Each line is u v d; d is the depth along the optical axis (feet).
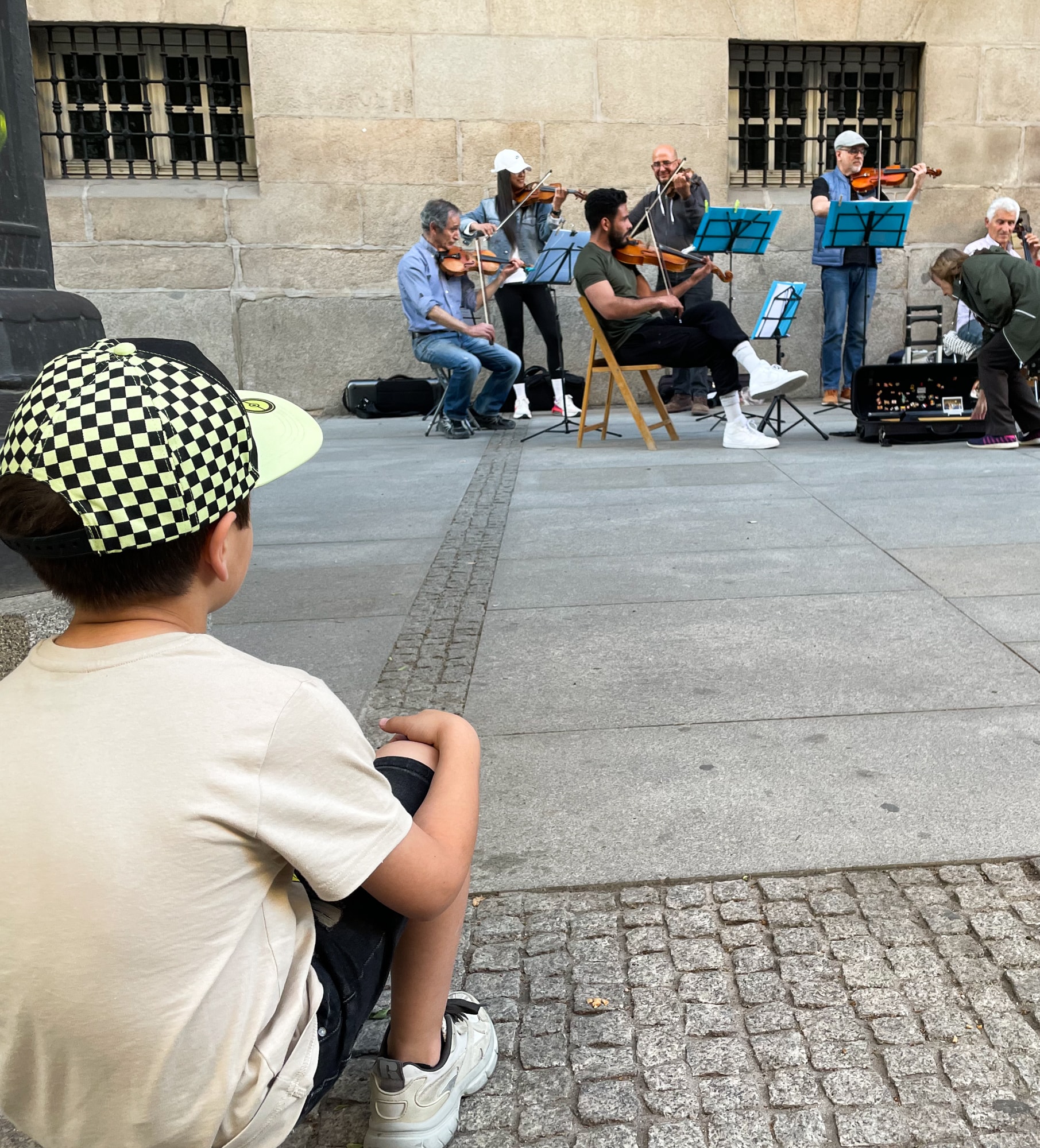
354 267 29.89
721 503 17.28
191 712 3.18
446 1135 4.84
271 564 14.66
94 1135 3.37
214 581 3.46
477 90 29.32
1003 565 13.16
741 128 31.60
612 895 6.64
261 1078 3.42
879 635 10.91
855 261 28.27
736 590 12.67
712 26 29.71
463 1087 5.01
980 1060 5.17
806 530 15.37
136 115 29.40
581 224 30.17
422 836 3.71
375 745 8.76
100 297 29.12
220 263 29.37
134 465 3.01
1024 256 28.86
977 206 31.53
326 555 15.06
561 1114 5.00
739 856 6.95
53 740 3.17
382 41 28.78
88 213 28.71
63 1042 3.20
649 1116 4.96
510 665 10.56
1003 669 9.88
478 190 29.81
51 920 3.09
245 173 30.04
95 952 3.09
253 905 3.36
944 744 8.39
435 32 28.91
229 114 29.76
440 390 30.17
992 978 5.75
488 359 25.66
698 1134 4.84
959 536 14.65
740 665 10.26
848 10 30.14
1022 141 31.37
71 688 3.23
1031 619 11.21
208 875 3.16
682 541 15.03
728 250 22.54
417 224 29.89
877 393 23.06
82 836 3.08
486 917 6.46
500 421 27.25
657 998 5.73
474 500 18.40
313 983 3.70
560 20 29.22
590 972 5.96
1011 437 21.38
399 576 13.88
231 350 29.81
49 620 7.22
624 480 19.57
